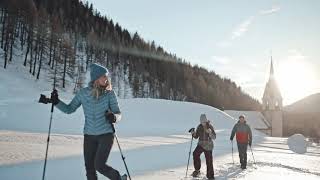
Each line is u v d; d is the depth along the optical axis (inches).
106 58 4913.9
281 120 4601.4
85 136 208.1
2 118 1341.0
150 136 1259.2
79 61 4343.0
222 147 1039.0
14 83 2967.5
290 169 580.1
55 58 3654.0
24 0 3727.9
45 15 4069.9
